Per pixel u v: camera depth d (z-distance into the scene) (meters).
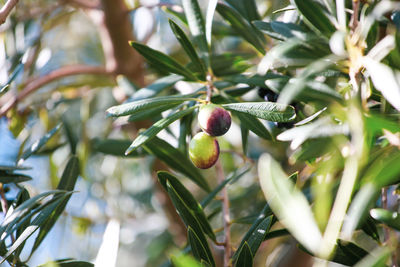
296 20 0.54
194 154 0.47
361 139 0.39
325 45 0.48
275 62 0.53
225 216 0.56
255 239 0.49
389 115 0.42
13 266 0.50
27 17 0.77
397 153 0.40
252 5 0.58
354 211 0.39
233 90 0.58
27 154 0.58
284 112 0.46
